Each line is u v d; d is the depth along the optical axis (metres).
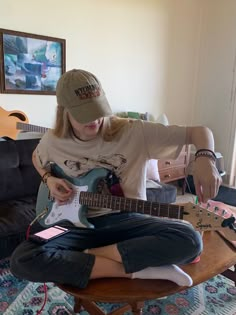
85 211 1.24
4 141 2.01
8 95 2.26
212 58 3.49
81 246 1.16
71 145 1.29
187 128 1.19
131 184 1.25
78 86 1.13
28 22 2.26
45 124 2.51
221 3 3.33
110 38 2.78
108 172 1.23
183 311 1.39
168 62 3.31
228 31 3.30
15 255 1.07
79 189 1.25
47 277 1.01
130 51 2.96
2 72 2.18
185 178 3.07
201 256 1.23
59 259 1.01
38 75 2.37
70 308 1.39
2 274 1.62
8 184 1.91
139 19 2.95
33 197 1.94
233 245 1.31
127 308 1.26
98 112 1.12
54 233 1.15
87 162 1.28
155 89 3.27
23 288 1.52
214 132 3.58
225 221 1.01
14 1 2.16
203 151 1.07
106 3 2.68
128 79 3.01
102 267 1.02
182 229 1.08
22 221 1.57
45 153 1.38
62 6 2.41
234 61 3.29
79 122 1.13
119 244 1.06
